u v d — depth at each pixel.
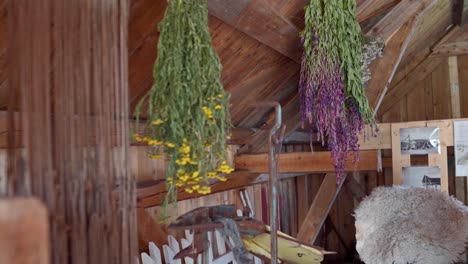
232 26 2.54
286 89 3.66
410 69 6.49
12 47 0.90
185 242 2.84
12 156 0.91
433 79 6.47
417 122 3.54
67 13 1.01
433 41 6.38
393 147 3.57
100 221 1.08
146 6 2.09
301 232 3.94
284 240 2.12
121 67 1.17
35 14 0.94
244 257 1.83
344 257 6.46
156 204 2.67
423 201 2.80
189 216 1.73
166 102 1.34
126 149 1.18
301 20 3.08
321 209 3.93
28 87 0.92
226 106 1.44
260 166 3.80
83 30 1.05
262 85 3.36
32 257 0.51
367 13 3.41
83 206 1.03
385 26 3.33
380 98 3.56
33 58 0.93
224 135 1.42
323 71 2.69
